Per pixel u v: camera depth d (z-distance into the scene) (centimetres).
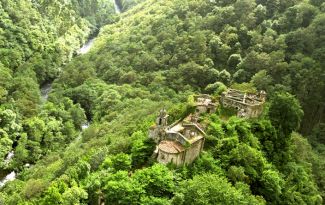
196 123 10275
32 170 13225
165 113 9450
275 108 11656
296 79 16200
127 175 8362
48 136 15475
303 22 18975
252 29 19888
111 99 18312
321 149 14700
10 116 15038
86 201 7944
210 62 18800
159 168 8094
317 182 12506
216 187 7825
